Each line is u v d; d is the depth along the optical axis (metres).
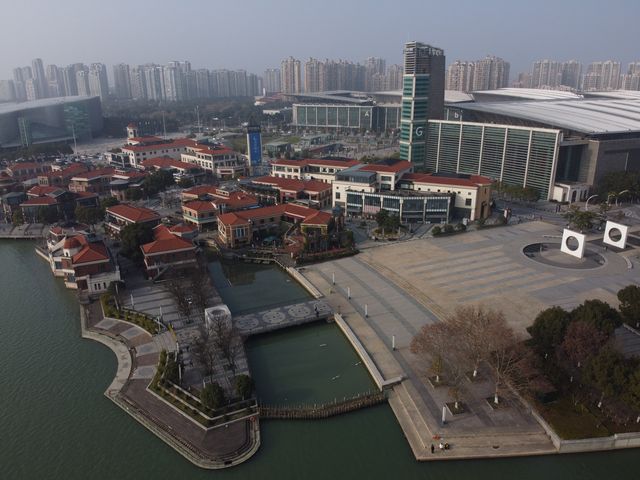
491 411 84.44
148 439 81.75
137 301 129.00
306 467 76.25
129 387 94.19
